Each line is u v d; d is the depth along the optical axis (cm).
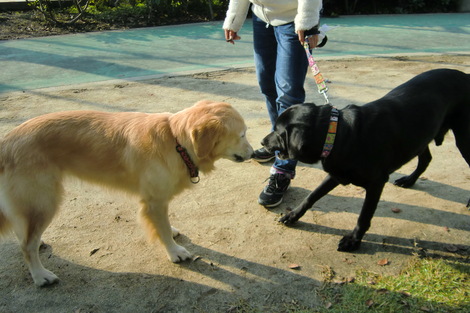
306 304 231
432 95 274
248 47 758
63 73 607
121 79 589
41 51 706
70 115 252
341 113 258
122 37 802
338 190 344
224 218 308
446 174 363
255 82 584
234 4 352
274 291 241
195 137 235
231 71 632
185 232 293
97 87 556
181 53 718
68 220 303
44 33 800
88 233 290
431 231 290
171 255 263
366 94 534
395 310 224
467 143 299
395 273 253
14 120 446
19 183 231
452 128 303
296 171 375
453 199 326
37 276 243
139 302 234
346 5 1059
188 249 276
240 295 238
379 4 1120
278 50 321
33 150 234
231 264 263
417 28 930
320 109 258
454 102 286
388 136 253
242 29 883
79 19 874
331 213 313
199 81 588
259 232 293
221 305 231
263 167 381
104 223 302
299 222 303
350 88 559
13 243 282
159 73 619
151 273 256
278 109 335
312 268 258
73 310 228
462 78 291
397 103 265
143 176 244
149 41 782
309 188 348
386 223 300
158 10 923
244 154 259
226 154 258
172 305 232
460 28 934
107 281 249
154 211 253
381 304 228
